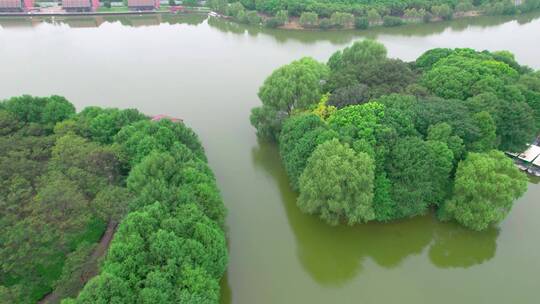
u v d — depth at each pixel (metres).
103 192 72.00
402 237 84.94
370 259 81.31
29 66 157.62
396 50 180.38
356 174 74.12
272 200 93.12
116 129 92.44
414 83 106.50
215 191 76.62
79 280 61.72
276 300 72.69
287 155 90.88
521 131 97.25
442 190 82.81
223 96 137.25
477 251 83.94
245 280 75.69
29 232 62.12
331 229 85.50
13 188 70.25
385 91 101.88
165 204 67.38
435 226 85.88
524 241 84.31
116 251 58.50
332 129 84.94
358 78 110.69
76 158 78.69
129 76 151.00
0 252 60.22
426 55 126.62
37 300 65.44
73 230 66.00
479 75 104.25
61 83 144.62
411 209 79.38
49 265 65.50
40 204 65.94
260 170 102.31
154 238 60.06
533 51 180.25
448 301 73.50
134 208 68.12
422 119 88.00
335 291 74.94
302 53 175.62
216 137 114.75
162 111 127.44
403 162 78.44
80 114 97.69
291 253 81.25
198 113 126.69
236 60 167.25
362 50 125.50
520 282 76.88
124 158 83.44
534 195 96.50
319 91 108.31
